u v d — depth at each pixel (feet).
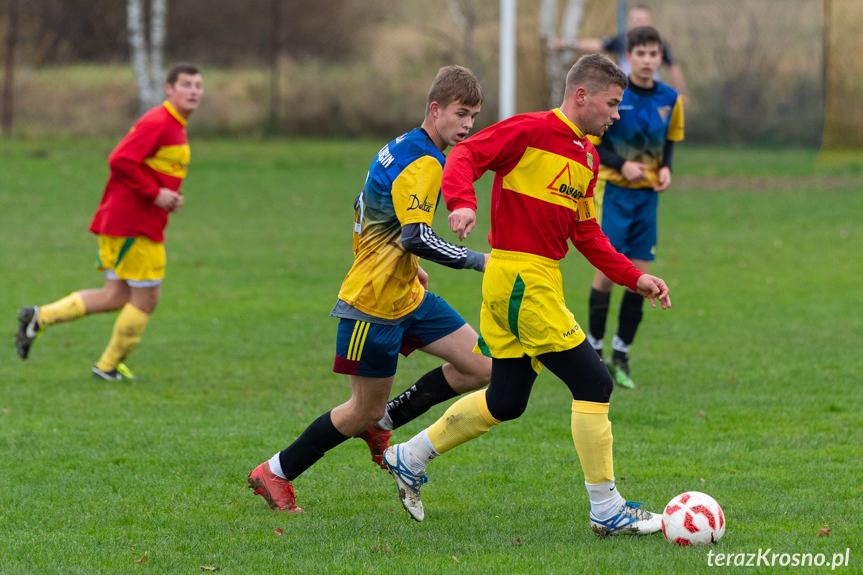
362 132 315.17
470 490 61.00
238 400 84.64
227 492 60.64
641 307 88.99
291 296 131.23
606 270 53.88
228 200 215.31
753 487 60.18
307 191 228.22
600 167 90.27
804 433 73.00
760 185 239.09
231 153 280.31
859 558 47.37
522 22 295.28
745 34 307.17
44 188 215.72
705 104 311.06
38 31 347.36
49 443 71.26
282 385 89.81
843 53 298.97
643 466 65.46
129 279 90.84
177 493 60.34
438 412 81.61
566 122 50.75
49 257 153.48
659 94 90.07
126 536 52.54
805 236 177.88
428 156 51.80
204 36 355.97
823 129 299.38
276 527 53.83
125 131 298.35
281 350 103.55
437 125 52.75
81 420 77.87
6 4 341.41
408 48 342.85
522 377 52.60
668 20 310.65
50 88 318.24
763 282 139.74
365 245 53.78
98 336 110.73
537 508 57.16
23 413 79.92
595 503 51.62
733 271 148.15
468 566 46.88
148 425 76.48
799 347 102.99
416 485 54.08
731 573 45.44
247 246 167.63
